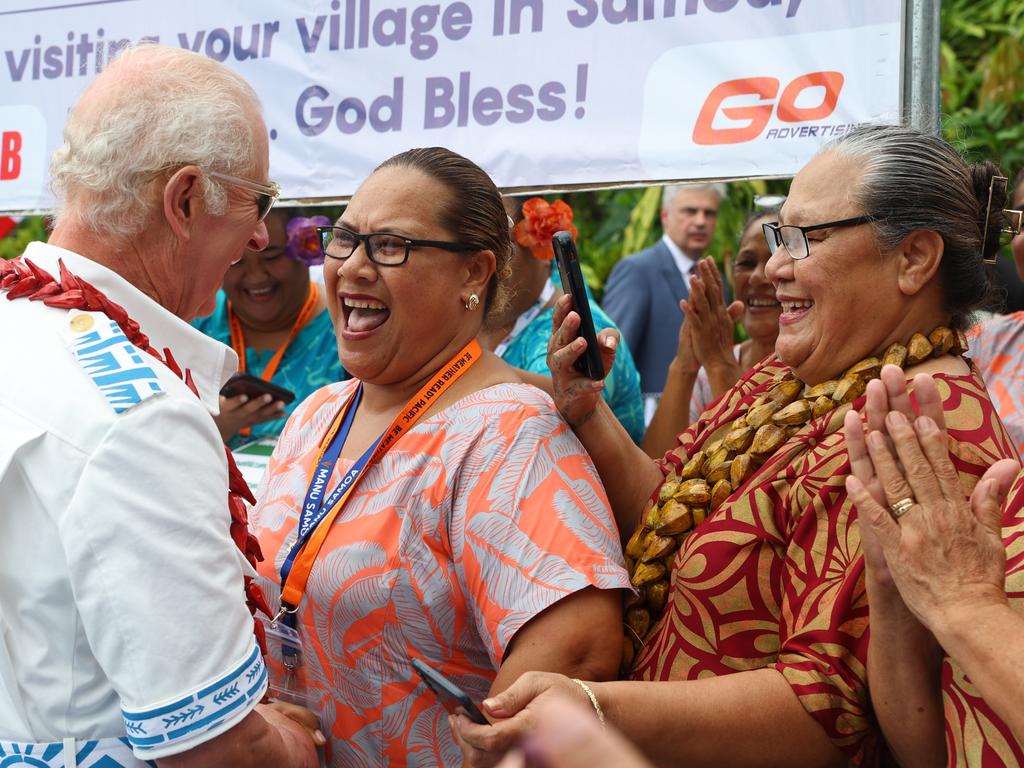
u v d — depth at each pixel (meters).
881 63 2.19
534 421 1.86
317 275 4.03
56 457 1.45
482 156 2.60
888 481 1.42
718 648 1.77
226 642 1.48
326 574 1.85
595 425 2.00
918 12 2.16
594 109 2.48
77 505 1.42
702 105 2.37
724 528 1.78
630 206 6.67
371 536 1.83
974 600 1.35
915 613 1.40
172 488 1.45
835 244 1.76
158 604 1.42
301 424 2.15
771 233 1.87
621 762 0.58
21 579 1.47
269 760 1.57
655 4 2.40
